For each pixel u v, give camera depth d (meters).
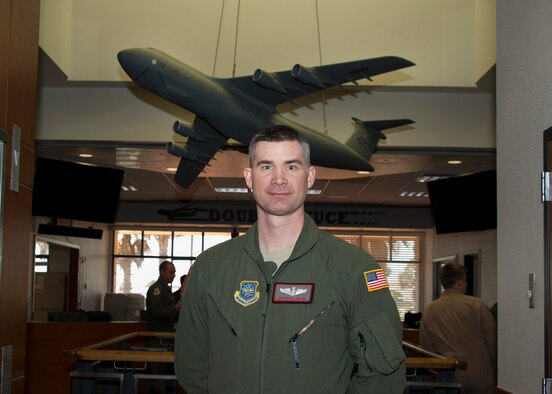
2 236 2.75
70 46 6.43
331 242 1.85
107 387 4.18
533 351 2.84
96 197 9.00
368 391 1.71
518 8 3.11
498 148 3.35
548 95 2.75
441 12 6.46
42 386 7.29
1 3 2.75
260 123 6.55
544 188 2.73
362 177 10.55
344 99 7.02
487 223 9.09
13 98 2.91
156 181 11.52
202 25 6.48
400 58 5.56
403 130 6.94
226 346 1.77
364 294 1.76
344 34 6.42
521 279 3.01
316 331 1.73
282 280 1.78
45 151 8.40
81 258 13.63
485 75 6.16
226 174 10.12
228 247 1.91
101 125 6.88
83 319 8.35
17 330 2.99
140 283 15.99
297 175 1.78
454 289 4.20
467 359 3.99
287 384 1.70
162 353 3.72
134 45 6.43
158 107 6.93
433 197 9.78
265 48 6.43
